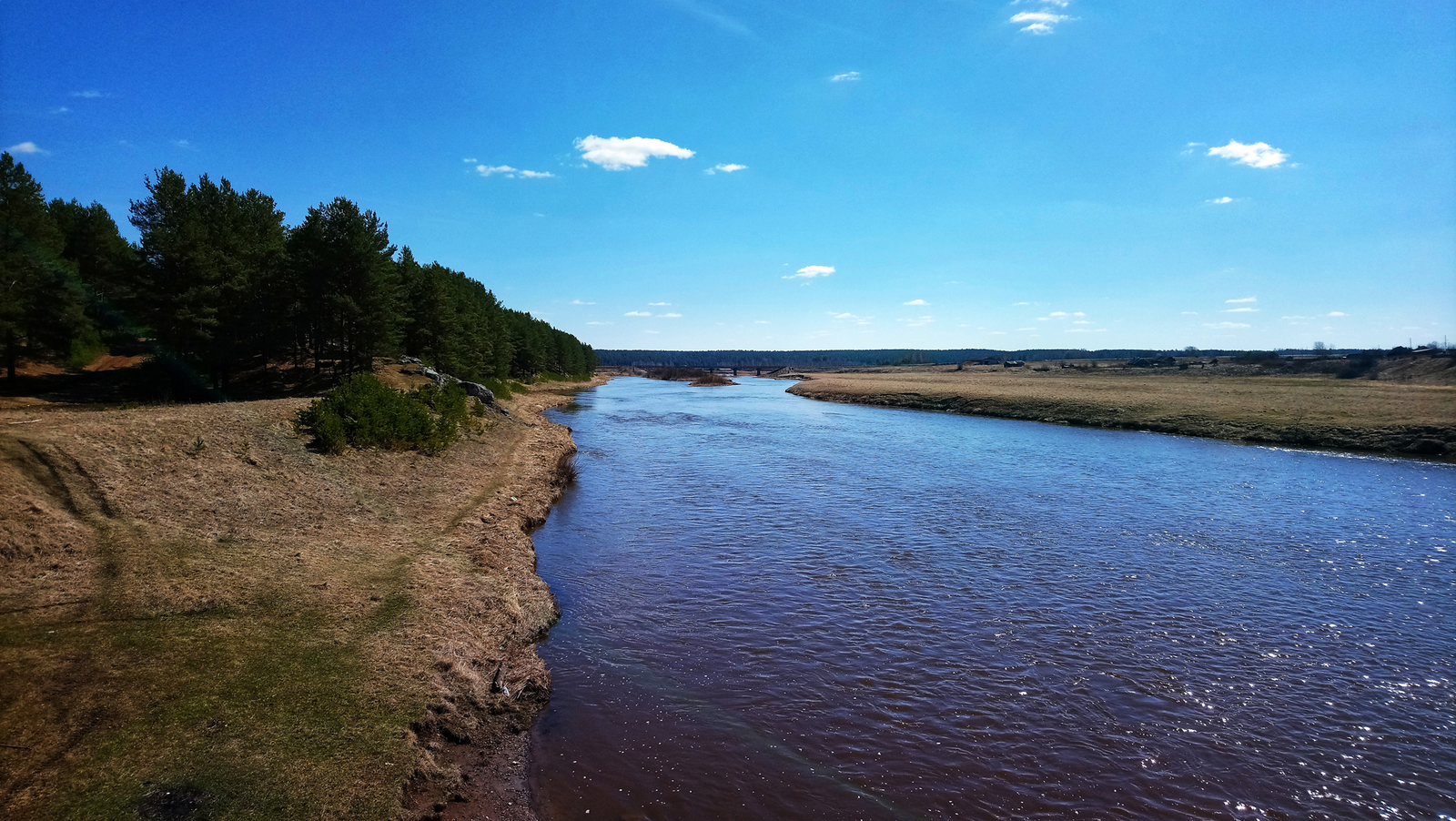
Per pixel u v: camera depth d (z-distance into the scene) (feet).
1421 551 68.64
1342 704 39.60
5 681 28.81
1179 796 31.65
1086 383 303.68
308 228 127.13
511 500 78.33
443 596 45.65
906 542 70.08
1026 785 32.19
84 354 141.79
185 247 115.24
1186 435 160.45
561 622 49.29
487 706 35.35
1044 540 71.51
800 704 38.75
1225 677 42.55
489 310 263.70
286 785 26.03
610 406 241.96
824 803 30.45
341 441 76.95
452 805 28.22
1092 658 44.83
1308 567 63.36
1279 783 32.71
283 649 35.42
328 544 52.31
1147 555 66.59
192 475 57.00
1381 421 145.38
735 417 202.80
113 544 43.01
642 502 86.99
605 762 32.60
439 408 105.70
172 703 29.55
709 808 29.71
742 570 61.21
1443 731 37.14
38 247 111.04
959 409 223.92
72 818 22.76
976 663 44.04
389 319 135.54
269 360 154.40
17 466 47.80
